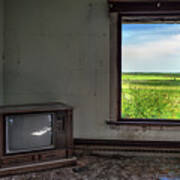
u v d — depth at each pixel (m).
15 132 1.85
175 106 2.43
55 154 2.02
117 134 2.45
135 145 2.42
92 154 2.43
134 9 2.29
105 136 2.46
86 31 2.42
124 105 2.47
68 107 2.04
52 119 1.98
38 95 2.48
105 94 2.45
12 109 1.89
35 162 1.95
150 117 2.46
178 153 2.37
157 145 2.39
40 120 1.93
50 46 2.45
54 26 2.44
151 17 2.36
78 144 2.48
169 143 2.38
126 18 2.40
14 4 2.42
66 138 2.05
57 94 2.48
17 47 2.45
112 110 2.45
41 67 2.46
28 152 1.91
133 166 2.11
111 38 2.40
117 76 2.44
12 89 2.46
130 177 1.88
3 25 2.41
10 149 1.85
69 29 2.43
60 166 2.04
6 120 1.81
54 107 2.04
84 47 2.44
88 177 1.87
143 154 2.41
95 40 2.42
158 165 2.14
